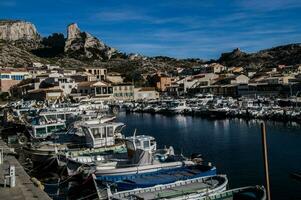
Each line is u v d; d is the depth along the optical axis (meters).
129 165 32.22
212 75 185.88
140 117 110.25
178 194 25.92
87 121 48.81
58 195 32.97
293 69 187.88
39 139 51.72
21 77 168.50
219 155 48.50
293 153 47.91
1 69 172.12
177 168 31.94
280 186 34.16
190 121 93.38
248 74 188.75
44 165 41.53
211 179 29.41
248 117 89.19
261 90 138.75
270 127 73.06
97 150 40.47
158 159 35.00
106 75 195.62
